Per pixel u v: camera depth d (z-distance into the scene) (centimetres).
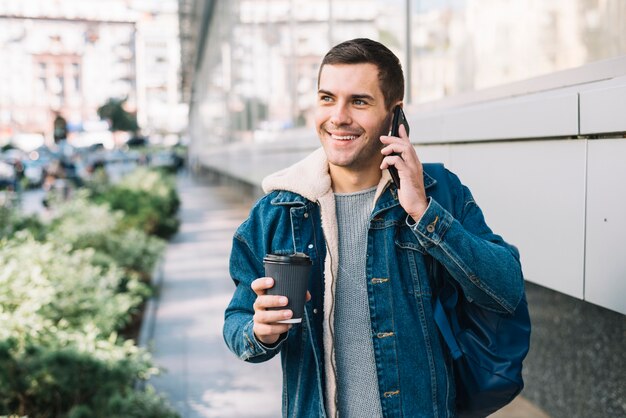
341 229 193
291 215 192
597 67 309
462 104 459
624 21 293
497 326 188
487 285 177
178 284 930
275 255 176
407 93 565
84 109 11962
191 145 6306
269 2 1441
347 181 195
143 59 13362
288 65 1227
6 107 11438
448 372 189
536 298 453
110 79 12988
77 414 382
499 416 438
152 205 1438
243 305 198
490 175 385
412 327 184
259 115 1617
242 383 527
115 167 5594
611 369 371
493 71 418
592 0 314
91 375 406
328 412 185
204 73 4094
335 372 184
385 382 182
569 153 308
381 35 629
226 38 2447
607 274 282
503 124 362
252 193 2172
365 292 187
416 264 188
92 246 894
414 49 548
